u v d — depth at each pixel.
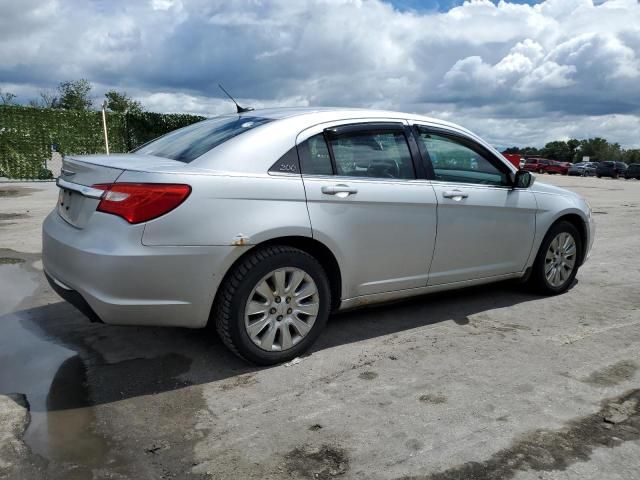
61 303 4.74
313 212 3.48
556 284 5.24
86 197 3.21
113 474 2.40
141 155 3.77
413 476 2.42
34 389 3.17
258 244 3.31
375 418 2.90
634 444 2.68
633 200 17.44
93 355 3.67
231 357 3.66
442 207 4.15
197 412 2.94
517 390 3.23
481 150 4.60
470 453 2.59
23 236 8.01
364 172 3.82
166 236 3.03
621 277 6.10
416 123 4.24
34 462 2.47
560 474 2.44
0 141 21.45
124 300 3.01
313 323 3.62
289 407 3.01
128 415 2.90
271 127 3.55
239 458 2.53
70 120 22.73
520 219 4.74
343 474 2.43
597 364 3.62
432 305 4.87
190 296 3.14
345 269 3.71
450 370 3.51
